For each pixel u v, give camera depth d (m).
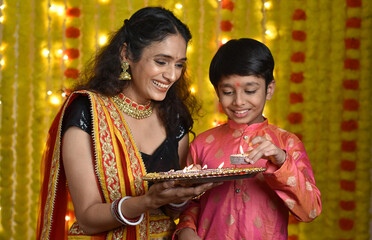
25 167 2.81
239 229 1.48
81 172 1.43
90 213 1.39
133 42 1.51
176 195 1.26
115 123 1.52
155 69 1.47
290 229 2.76
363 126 2.70
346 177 2.73
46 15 2.80
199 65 2.82
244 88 1.48
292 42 2.78
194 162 1.66
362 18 2.70
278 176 1.34
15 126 2.95
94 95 1.53
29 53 2.81
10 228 2.78
